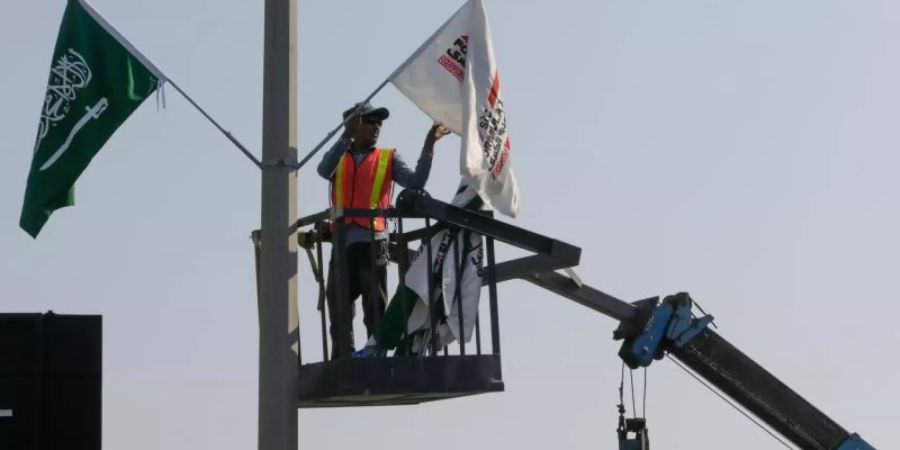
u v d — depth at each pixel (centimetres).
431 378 1591
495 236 1667
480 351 1655
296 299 1588
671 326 2627
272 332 1572
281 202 1586
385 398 1645
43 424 1534
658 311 2630
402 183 1714
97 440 1545
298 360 1595
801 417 2692
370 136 1719
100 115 1675
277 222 1584
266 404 1567
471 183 1655
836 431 2703
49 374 1543
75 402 1546
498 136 1664
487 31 1667
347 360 1561
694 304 2656
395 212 1633
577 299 2552
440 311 1667
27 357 1543
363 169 1709
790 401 2691
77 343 1556
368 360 1567
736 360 2670
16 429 1530
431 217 1638
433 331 1628
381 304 1692
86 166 1680
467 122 1631
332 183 1727
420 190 1664
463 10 1667
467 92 1641
